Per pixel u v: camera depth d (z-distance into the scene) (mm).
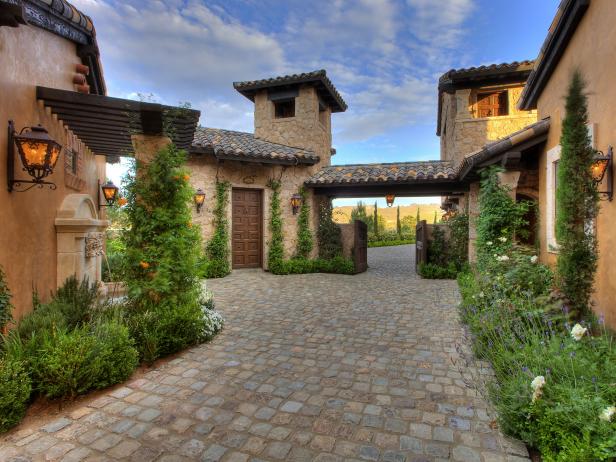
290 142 12852
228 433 2711
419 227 11656
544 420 2348
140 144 4855
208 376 3725
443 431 2717
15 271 3791
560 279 4152
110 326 3721
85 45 5547
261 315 6262
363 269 12352
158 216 4668
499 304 4355
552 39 5668
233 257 11195
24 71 3986
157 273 4590
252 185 11242
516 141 6613
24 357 3090
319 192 12383
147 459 2408
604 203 4371
